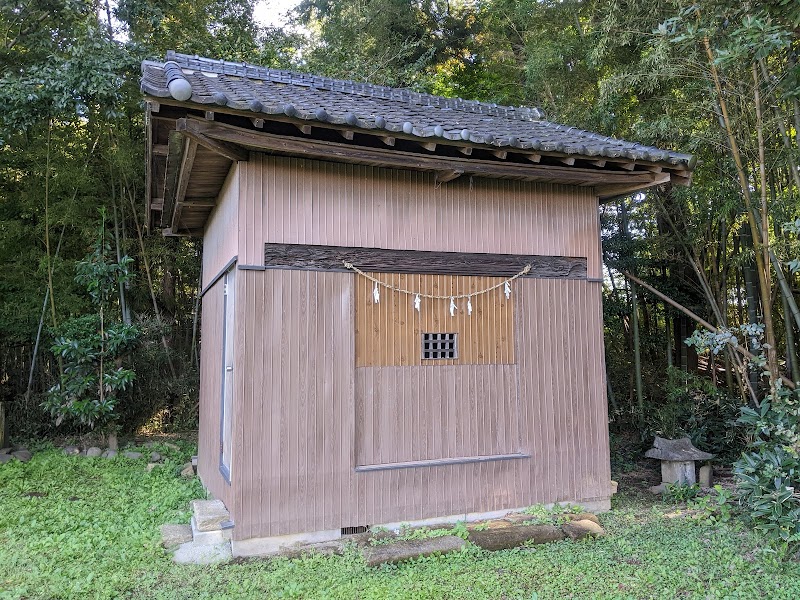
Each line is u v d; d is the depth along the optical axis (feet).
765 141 20.13
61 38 27.12
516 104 33.73
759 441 16.46
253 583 12.10
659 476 23.18
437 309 16.47
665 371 28.60
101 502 18.22
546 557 13.67
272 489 14.08
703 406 24.77
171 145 14.60
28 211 27.89
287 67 38.47
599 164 16.71
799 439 14.33
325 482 14.64
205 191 18.66
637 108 24.61
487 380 16.90
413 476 15.60
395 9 42.11
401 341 15.98
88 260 25.90
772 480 15.08
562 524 15.66
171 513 17.04
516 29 32.37
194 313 34.60
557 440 17.40
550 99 28.86
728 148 20.38
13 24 26.37
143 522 16.14
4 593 11.48
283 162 14.85
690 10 15.07
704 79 19.58
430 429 16.08
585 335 18.21
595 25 24.86
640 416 26.30
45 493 19.43
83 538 14.61
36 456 24.72
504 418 16.99
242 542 13.74
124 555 13.39
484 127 18.45
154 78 13.21
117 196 30.99
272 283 14.52
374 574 12.67
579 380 17.94
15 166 28.12
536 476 17.01
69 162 28.19
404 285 16.12
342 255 15.42
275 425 14.23
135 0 27.89
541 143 15.39
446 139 14.37
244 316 14.11
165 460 25.00
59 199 28.37
